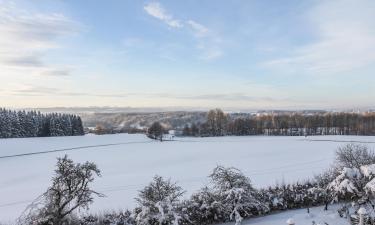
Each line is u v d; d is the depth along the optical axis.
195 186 34.19
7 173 52.97
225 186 16.28
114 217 16.62
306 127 155.88
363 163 22.19
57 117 138.62
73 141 112.50
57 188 14.29
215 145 102.69
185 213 15.87
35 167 59.47
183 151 85.56
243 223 15.73
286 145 92.19
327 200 16.45
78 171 14.45
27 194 35.97
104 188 36.41
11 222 22.55
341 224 13.90
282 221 15.32
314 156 61.91
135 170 52.16
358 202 13.38
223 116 159.75
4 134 115.81
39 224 13.75
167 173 46.81
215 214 16.27
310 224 14.32
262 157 63.88
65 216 14.70
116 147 101.75
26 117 126.62
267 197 18.02
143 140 126.88
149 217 14.66
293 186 20.28
